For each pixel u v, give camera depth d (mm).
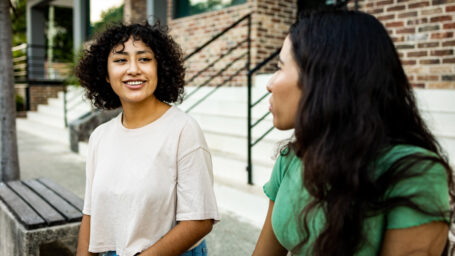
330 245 748
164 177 1229
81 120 6332
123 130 1307
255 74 5156
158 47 1303
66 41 13477
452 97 3002
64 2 12547
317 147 745
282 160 1000
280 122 855
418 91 3166
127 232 1222
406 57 3852
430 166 699
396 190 715
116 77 1283
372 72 730
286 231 888
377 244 763
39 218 1994
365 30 751
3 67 3287
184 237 1205
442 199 697
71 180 4551
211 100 4918
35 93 11297
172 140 1236
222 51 5648
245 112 4422
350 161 720
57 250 2631
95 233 1280
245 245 2596
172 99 1428
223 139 4273
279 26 5336
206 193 1231
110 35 1314
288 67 821
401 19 3857
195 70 6121
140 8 7645
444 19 3561
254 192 3223
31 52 12477
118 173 1258
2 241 2311
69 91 8922
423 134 799
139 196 1206
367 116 720
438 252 712
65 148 6812
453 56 3523
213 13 5762
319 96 749
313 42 767
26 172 4941
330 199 745
